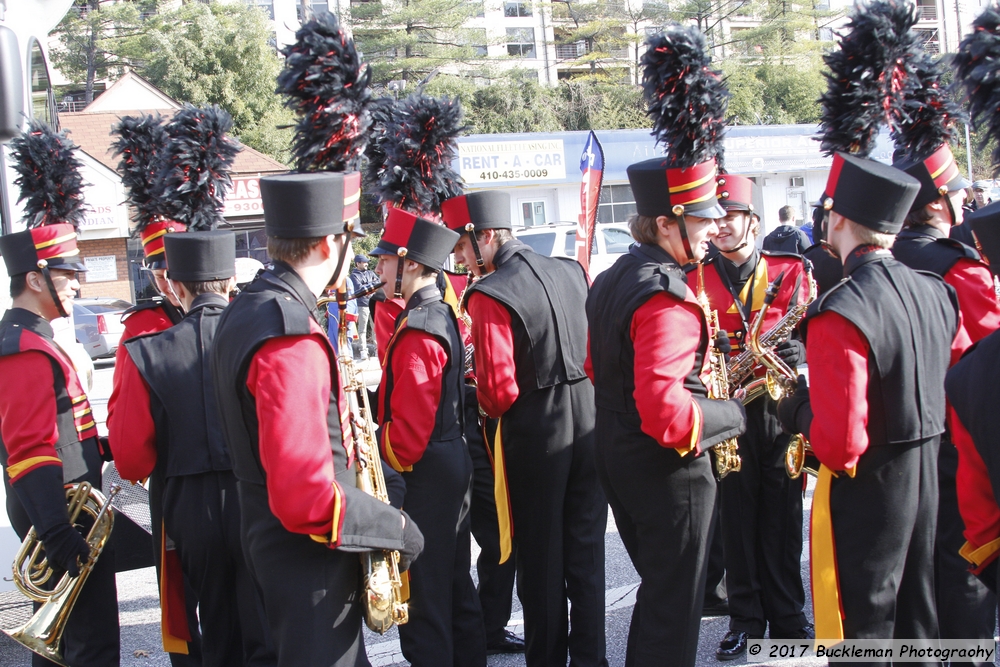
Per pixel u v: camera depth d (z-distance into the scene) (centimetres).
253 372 190
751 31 4019
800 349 346
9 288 330
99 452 299
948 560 277
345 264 214
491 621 367
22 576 277
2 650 364
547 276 319
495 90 3438
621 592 414
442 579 296
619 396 258
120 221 1898
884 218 240
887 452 236
